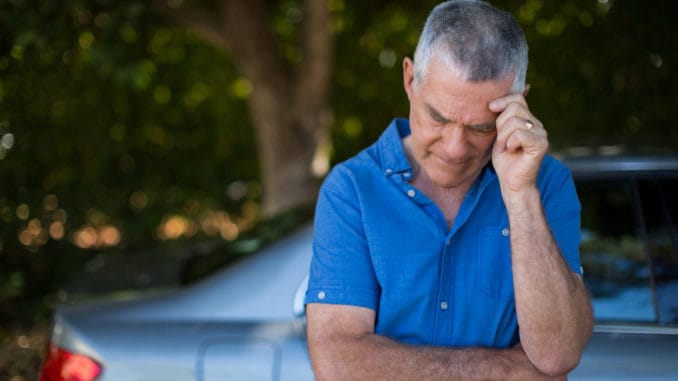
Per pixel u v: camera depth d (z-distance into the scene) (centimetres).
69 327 300
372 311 189
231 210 775
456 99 171
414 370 180
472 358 181
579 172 310
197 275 327
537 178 194
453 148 175
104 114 717
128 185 742
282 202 609
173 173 757
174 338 288
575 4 656
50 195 702
